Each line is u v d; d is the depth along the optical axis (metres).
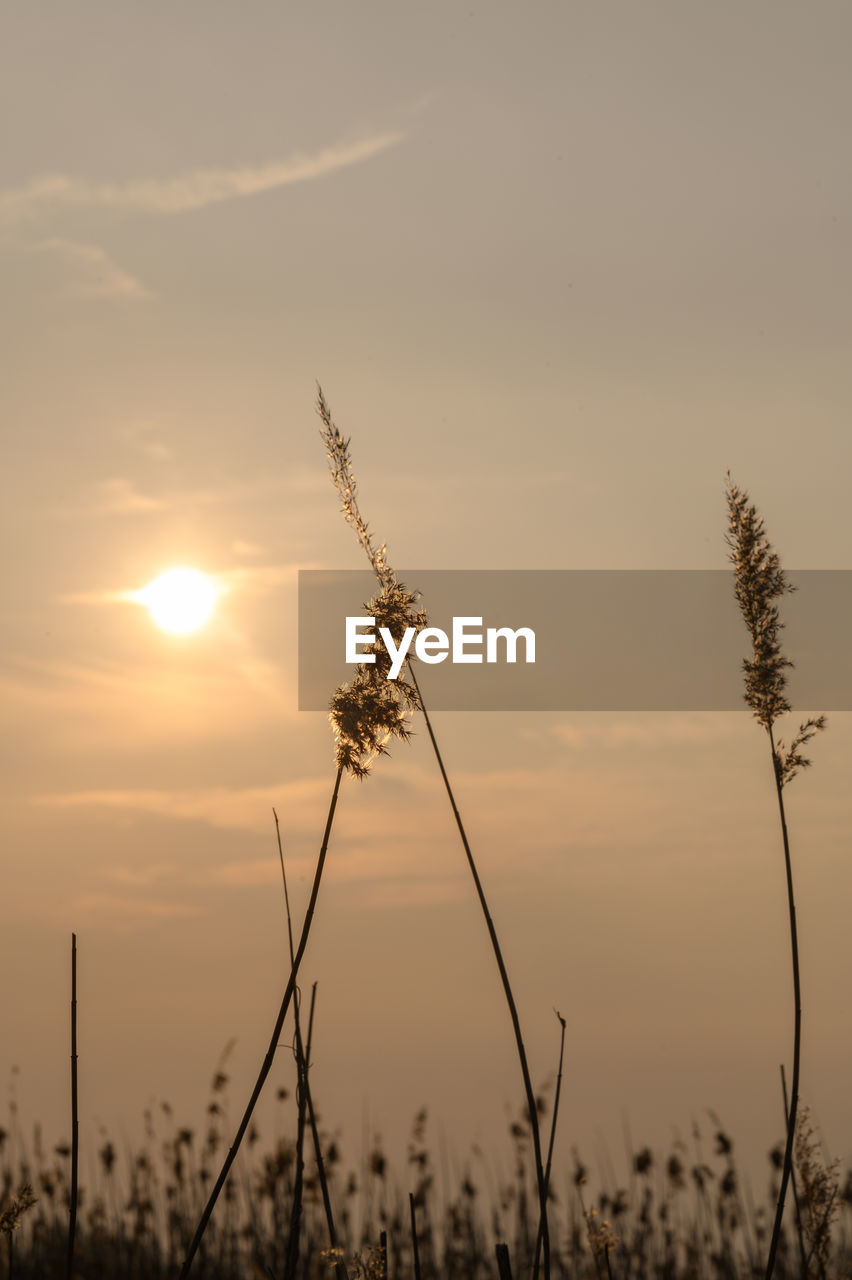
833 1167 3.99
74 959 3.79
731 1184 7.98
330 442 3.98
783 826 3.95
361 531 3.93
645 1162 8.09
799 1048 3.79
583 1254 5.12
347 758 3.73
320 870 3.51
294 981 3.41
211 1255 6.68
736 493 4.30
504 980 3.48
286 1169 6.43
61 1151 6.82
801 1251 3.99
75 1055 3.70
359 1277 3.53
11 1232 3.72
